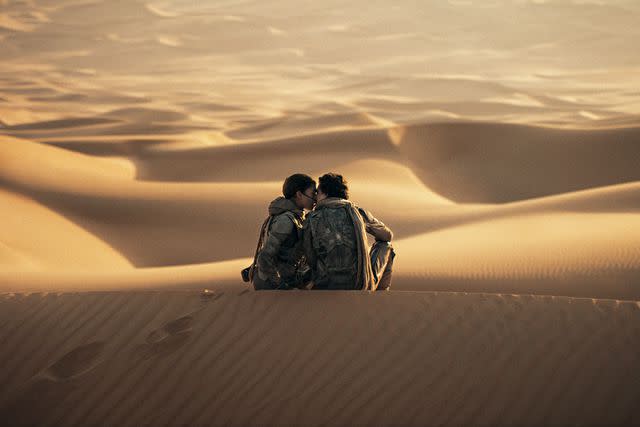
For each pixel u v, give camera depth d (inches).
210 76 7278.5
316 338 217.3
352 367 207.6
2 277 467.8
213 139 2246.6
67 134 2709.2
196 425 197.5
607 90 5546.3
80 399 209.0
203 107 4239.7
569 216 710.5
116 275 488.7
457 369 204.1
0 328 235.8
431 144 1873.8
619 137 1798.7
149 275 484.1
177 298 241.1
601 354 204.7
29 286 438.0
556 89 5644.7
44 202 1003.3
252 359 213.6
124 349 222.7
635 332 212.1
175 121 3390.7
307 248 237.8
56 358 223.0
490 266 469.7
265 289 243.8
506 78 6806.1
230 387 206.5
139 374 213.9
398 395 198.1
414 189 1395.2
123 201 1019.9
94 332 230.5
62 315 239.8
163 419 200.4
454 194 1621.6
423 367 205.5
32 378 216.5
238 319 227.8
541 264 466.3
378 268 245.3
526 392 195.8
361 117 2778.1
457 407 193.3
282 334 219.9
